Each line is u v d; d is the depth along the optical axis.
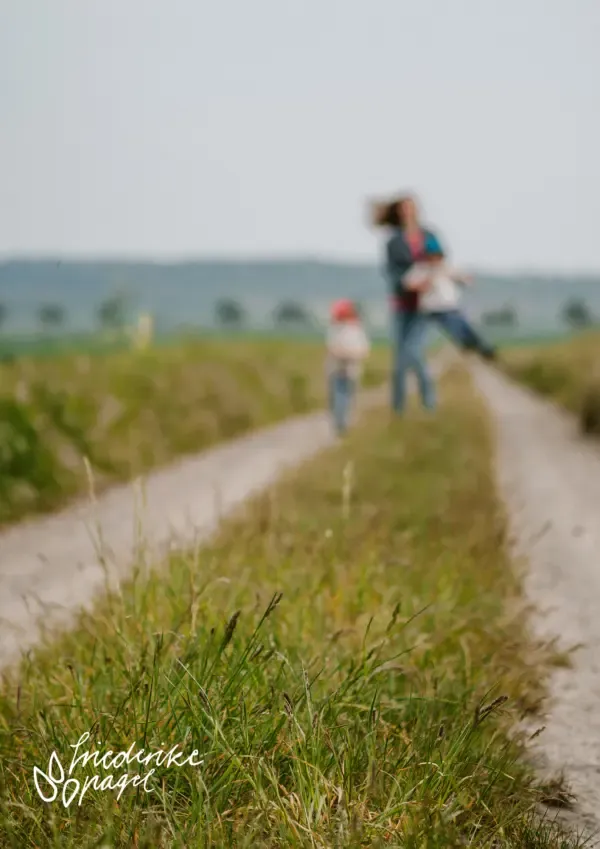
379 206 27.25
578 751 7.21
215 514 16.44
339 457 22.08
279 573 9.80
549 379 55.09
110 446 22.19
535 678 8.30
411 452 22.16
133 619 7.81
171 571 9.33
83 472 19.75
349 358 29.27
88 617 8.68
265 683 6.65
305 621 8.43
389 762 6.01
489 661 8.34
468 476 18.61
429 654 8.02
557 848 5.54
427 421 29.11
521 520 15.87
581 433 30.70
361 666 6.93
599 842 5.83
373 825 5.33
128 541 14.55
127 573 11.79
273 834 5.29
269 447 27.50
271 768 5.70
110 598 8.13
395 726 6.58
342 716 6.52
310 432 31.98
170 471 22.69
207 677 6.45
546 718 7.81
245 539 11.59
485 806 5.71
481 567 10.82
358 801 5.55
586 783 6.70
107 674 7.05
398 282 27.53
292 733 5.98
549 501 17.98
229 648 7.30
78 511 17.44
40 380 23.28
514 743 6.84
